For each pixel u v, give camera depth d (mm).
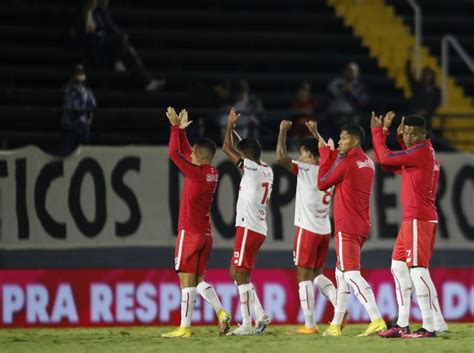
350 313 48594
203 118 59500
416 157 36375
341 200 37219
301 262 39938
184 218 38625
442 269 50344
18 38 67000
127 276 47906
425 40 77312
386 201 51281
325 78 70500
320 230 39719
